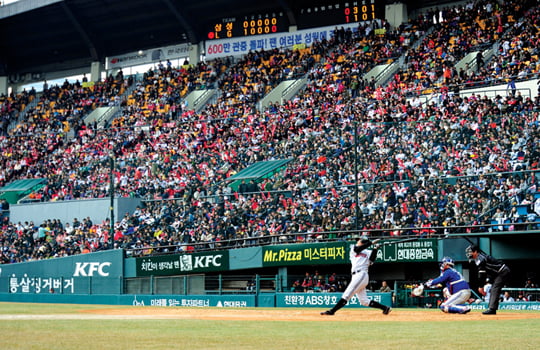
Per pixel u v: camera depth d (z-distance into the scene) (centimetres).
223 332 1129
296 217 3306
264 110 4681
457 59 4331
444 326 1273
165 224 3794
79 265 3672
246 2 5450
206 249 3472
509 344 941
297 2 5309
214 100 5312
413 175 3206
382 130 3547
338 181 3425
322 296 2569
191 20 5728
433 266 3003
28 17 6134
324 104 4356
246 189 3688
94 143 5147
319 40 5225
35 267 3809
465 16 4591
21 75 6950
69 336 1047
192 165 4212
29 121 6028
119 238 3900
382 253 2878
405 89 4178
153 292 3278
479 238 2734
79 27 6081
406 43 4691
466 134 3269
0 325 1286
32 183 5022
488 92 3828
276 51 5316
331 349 884
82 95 6053
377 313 1820
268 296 2714
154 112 5322
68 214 4488
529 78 3706
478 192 2884
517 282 2969
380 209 3114
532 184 2808
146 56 6166
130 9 5838
